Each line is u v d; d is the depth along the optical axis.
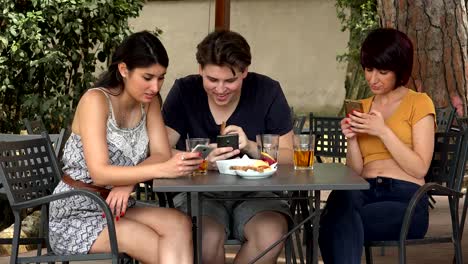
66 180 3.54
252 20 16.50
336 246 3.47
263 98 3.82
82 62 7.02
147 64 3.38
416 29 7.48
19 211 3.37
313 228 3.31
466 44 7.52
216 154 3.48
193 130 3.84
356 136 3.81
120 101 3.53
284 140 3.83
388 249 5.52
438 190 3.58
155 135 3.65
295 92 16.47
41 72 6.84
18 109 6.93
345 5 11.70
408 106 3.76
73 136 3.54
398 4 7.49
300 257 4.48
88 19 6.90
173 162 3.28
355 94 12.57
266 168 3.28
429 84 7.56
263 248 3.53
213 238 3.56
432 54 7.51
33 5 6.52
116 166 3.38
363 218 3.62
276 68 16.48
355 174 3.38
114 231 3.27
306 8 16.23
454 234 3.69
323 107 16.34
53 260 3.36
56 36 6.84
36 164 3.69
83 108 3.46
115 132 3.50
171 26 16.42
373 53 3.71
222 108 3.81
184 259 3.34
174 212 3.43
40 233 4.18
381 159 3.79
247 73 3.83
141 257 3.38
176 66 16.50
